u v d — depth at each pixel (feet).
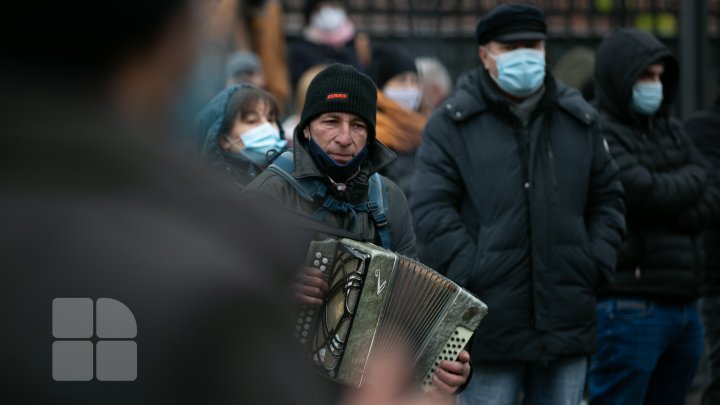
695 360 30.71
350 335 16.60
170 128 6.01
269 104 24.41
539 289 26.00
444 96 50.31
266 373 5.74
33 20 5.61
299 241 6.37
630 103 30.04
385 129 32.89
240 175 23.94
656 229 29.68
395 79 38.68
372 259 16.65
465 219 26.89
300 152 19.98
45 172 5.69
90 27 5.67
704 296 34.45
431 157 26.94
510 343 25.95
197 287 5.66
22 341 5.53
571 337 26.27
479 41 27.25
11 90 5.67
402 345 17.47
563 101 27.14
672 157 30.30
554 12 57.11
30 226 5.60
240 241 5.96
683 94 49.60
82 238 5.62
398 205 20.58
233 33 44.80
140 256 5.65
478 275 26.00
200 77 5.98
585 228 27.09
